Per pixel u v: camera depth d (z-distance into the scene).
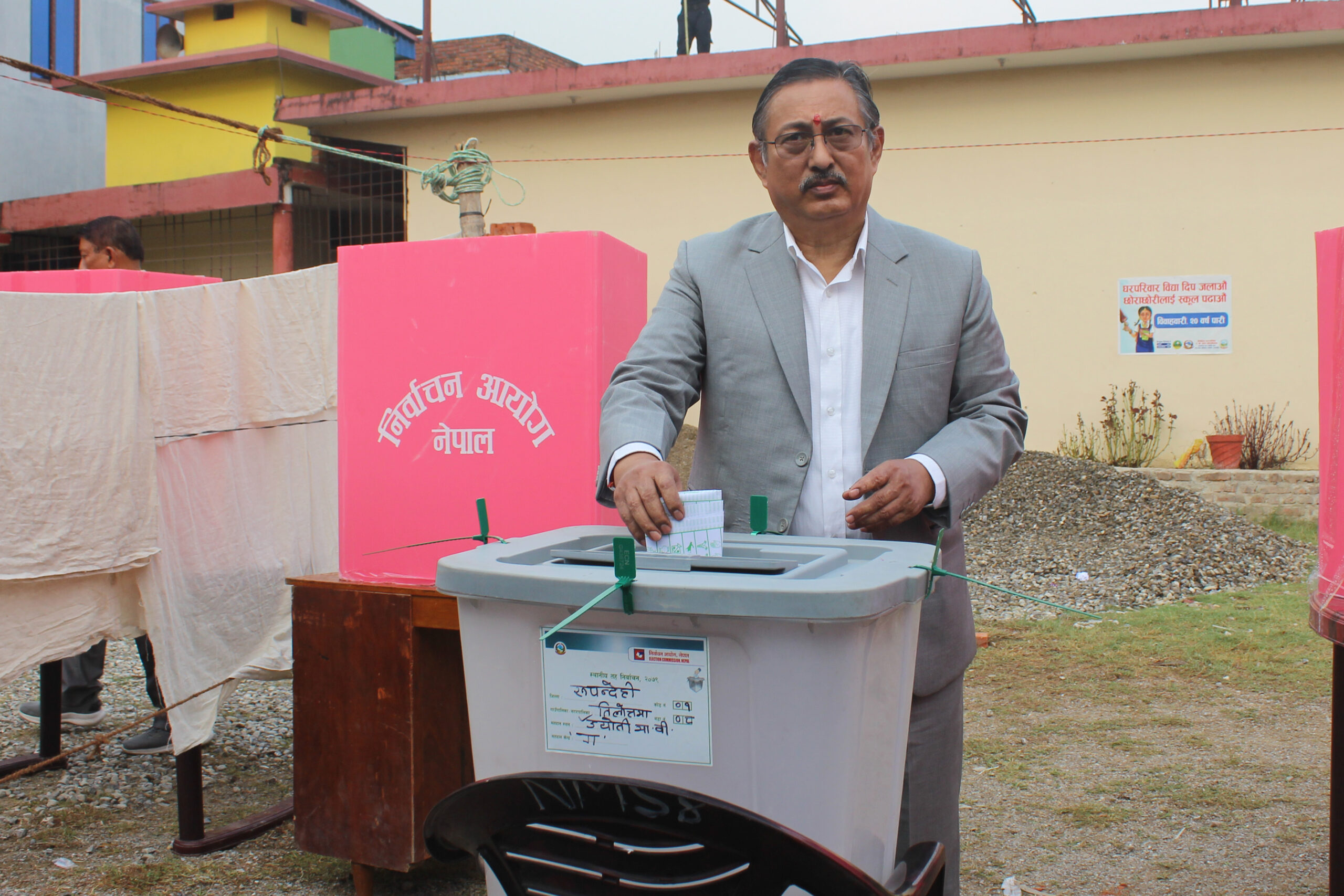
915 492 1.55
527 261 2.33
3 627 2.60
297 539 3.25
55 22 13.42
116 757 3.74
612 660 1.25
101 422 2.72
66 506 2.65
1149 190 9.71
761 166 1.82
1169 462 9.71
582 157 11.14
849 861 1.23
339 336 2.51
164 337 2.88
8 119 12.79
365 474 2.48
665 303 1.92
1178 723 3.99
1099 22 9.21
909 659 1.37
